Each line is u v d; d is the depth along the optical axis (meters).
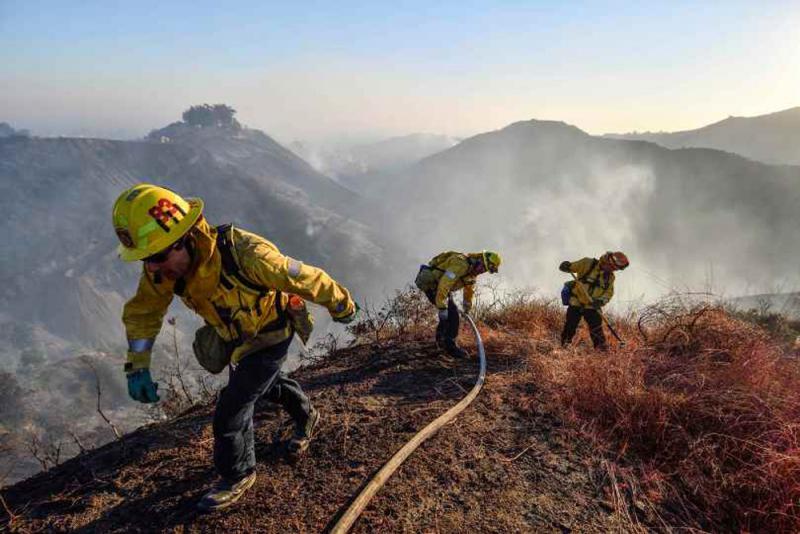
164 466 3.07
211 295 2.29
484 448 3.23
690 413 3.47
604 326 6.63
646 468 3.08
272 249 2.32
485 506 2.69
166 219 2.08
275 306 2.46
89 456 3.40
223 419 2.50
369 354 5.34
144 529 2.53
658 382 4.10
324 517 2.57
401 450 3.02
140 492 2.82
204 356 2.57
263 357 2.49
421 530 2.50
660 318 6.16
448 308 5.27
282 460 3.08
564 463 3.12
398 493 2.76
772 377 4.02
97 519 2.63
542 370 4.39
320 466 3.03
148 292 2.35
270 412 3.70
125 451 3.31
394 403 3.93
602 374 3.86
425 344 5.62
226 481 2.66
